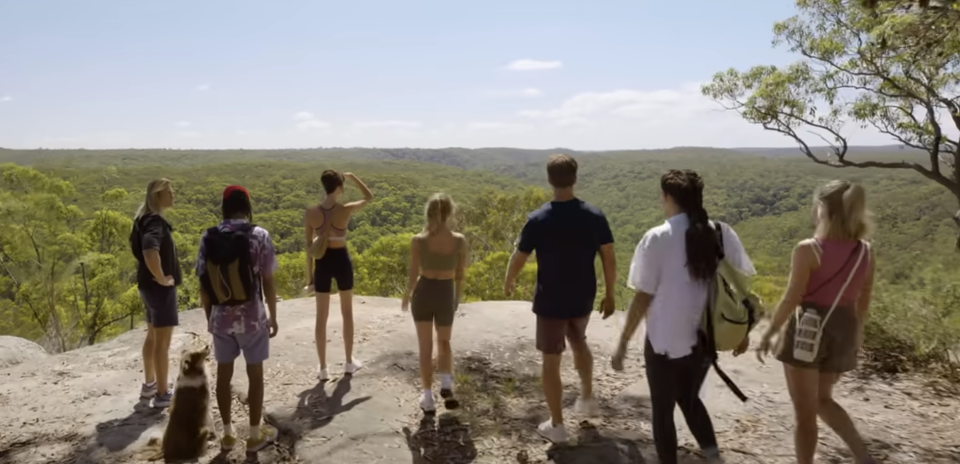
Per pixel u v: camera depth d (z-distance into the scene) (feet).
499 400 14.71
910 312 16.61
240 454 12.35
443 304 13.52
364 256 134.82
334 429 13.05
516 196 142.00
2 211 80.64
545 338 11.89
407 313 23.41
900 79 50.75
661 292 9.68
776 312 9.52
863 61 51.44
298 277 98.43
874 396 13.99
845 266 9.32
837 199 9.36
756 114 58.54
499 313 22.11
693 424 9.93
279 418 13.66
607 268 11.85
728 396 14.32
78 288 85.51
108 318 87.71
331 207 15.60
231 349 12.21
